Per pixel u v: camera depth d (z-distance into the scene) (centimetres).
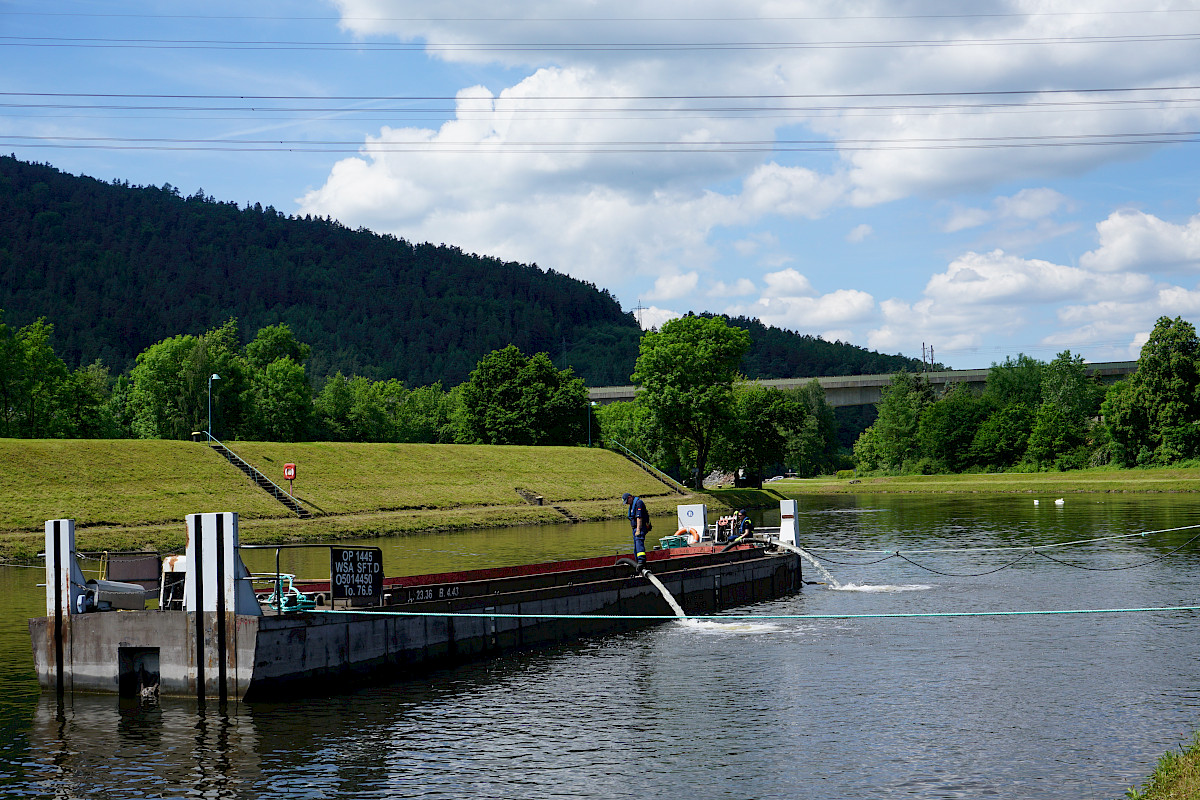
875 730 1861
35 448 6925
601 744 1786
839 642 2719
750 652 2597
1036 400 16938
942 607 3334
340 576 2197
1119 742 1756
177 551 5753
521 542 6059
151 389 11894
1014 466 13988
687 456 12031
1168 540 5300
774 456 12181
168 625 2084
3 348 10112
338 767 1659
